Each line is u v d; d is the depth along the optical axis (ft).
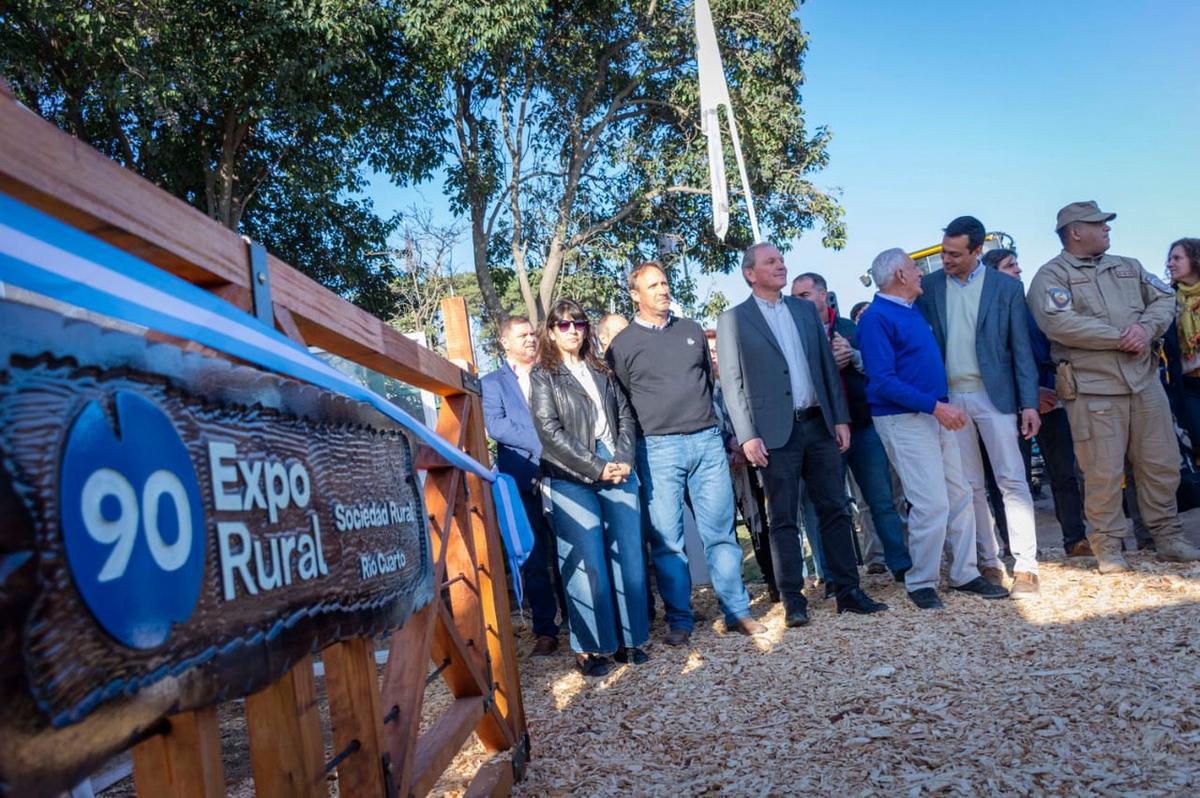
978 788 9.34
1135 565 18.62
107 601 3.50
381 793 6.84
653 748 11.84
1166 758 9.43
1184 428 20.76
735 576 17.76
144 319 3.71
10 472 3.07
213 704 4.25
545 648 18.71
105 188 4.31
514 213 77.61
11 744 2.99
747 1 71.00
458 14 60.39
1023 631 14.85
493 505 12.06
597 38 75.61
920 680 13.00
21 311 3.20
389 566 6.86
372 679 6.92
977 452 19.12
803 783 10.04
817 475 18.15
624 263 76.28
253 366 5.15
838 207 73.82
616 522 16.92
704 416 18.04
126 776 11.61
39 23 51.26
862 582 21.25
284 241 72.69
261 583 4.74
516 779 11.10
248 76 60.13
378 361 8.48
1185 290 20.65
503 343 20.03
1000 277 18.70
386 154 69.56
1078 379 18.39
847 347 20.80
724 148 73.51
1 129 3.59
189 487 4.17
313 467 5.63
